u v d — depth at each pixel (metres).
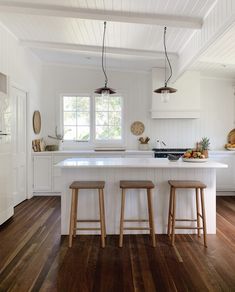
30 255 2.61
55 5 2.85
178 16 2.93
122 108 5.72
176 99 5.24
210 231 3.22
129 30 3.43
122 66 5.42
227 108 5.65
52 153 5.11
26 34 4.03
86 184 2.92
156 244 2.90
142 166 2.95
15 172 4.39
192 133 5.66
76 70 5.63
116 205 3.24
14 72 4.20
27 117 4.86
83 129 5.72
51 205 4.48
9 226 3.44
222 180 5.20
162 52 4.23
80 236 3.14
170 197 3.07
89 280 2.16
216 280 2.17
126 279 2.18
